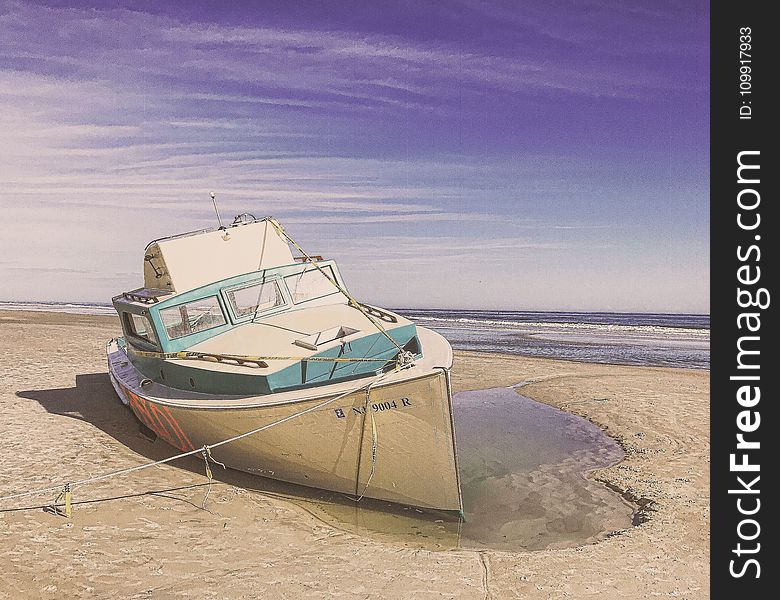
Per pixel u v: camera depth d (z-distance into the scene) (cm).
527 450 1073
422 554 646
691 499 820
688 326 4691
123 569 591
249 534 683
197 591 553
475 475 939
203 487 816
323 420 738
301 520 733
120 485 816
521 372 1894
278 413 746
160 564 604
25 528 677
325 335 826
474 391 1609
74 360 1814
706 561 640
